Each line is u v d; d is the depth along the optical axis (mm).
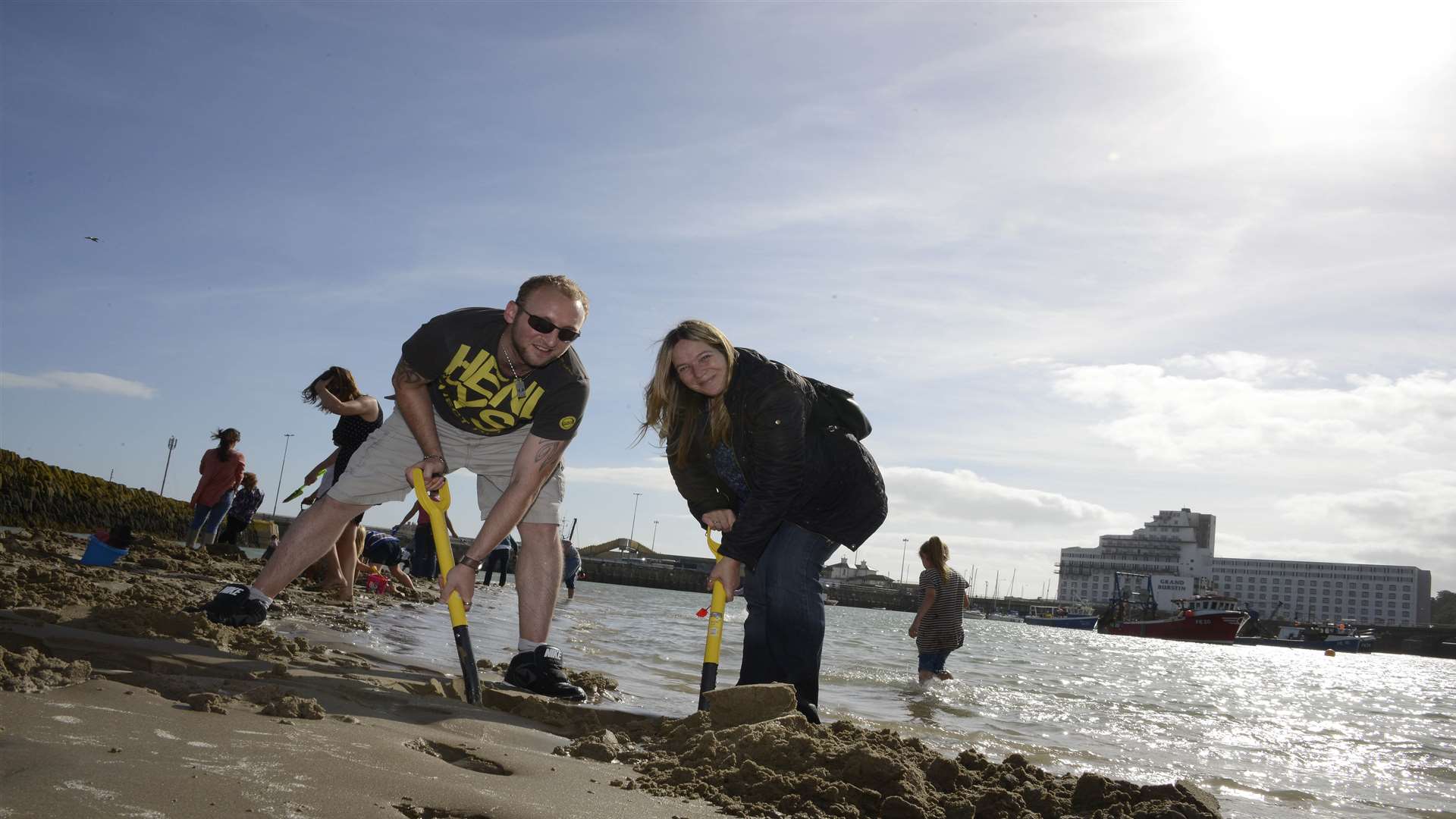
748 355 3770
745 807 2406
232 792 1787
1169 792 2750
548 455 3934
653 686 5426
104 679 2686
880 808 2510
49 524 24781
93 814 1552
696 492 4117
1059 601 177500
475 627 7566
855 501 3918
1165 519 180500
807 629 3887
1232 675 15242
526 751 2775
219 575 8164
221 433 11430
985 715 6129
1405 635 109562
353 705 3021
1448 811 4145
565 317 3689
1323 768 5129
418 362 4004
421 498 3740
